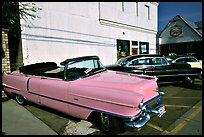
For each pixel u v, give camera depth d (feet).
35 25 27.63
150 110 11.30
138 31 50.72
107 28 40.52
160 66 23.70
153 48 58.23
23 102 18.10
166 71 23.47
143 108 10.32
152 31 56.29
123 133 11.60
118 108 10.19
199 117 13.92
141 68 23.06
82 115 12.26
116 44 43.27
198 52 71.36
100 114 11.53
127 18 45.80
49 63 20.44
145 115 10.60
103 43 39.60
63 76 13.46
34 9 27.17
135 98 9.71
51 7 29.58
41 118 14.82
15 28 24.75
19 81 17.38
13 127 13.05
